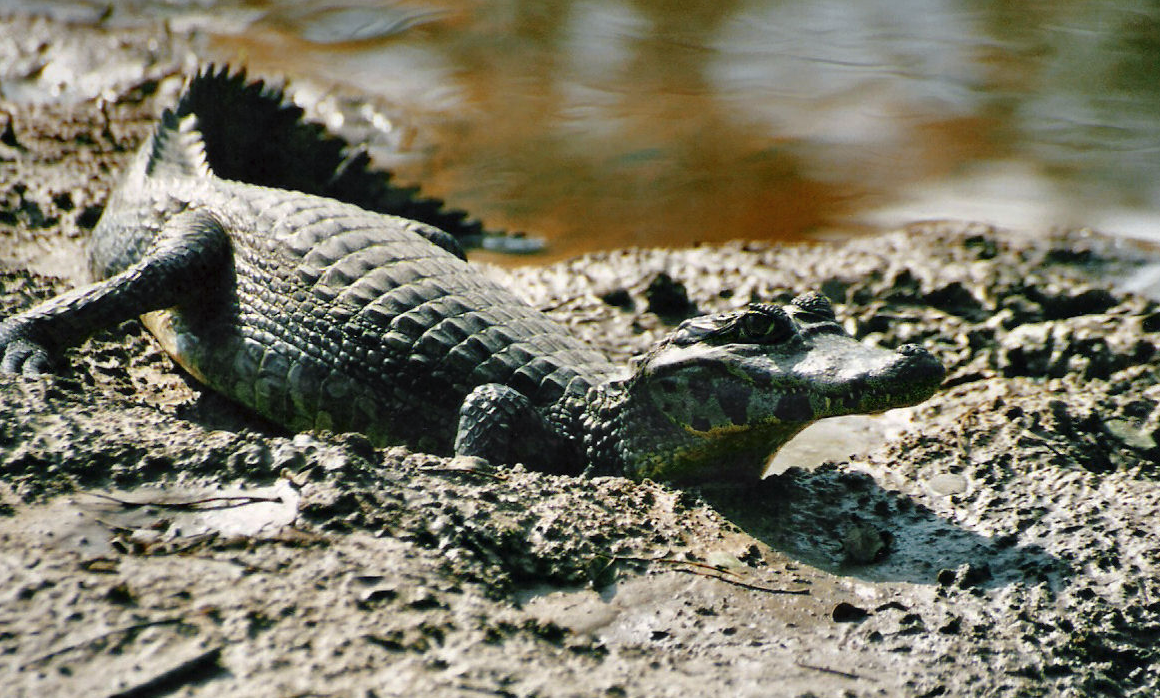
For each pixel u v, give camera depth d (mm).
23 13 29453
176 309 14523
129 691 7371
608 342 16984
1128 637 9688
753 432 11828
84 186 19891
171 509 9438
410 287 13984
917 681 8875
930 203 22234
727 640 9125
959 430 13852
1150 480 12766
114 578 8398
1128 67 29078
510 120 26109
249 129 18891
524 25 31812
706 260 19312
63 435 10180
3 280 16234
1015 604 10023
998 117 26516
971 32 31453
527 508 10430
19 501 9203
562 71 28922
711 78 28719
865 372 11000
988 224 20922
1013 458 13094
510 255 19984
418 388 13367
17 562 8406
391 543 9375
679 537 10609
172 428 10680
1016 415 14258
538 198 22375
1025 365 16016
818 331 11867
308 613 8359
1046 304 17438
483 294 14508
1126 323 16250
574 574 9664
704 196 22562
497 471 11211
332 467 10109
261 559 8898
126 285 13836
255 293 14250
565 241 20656
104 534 8961
